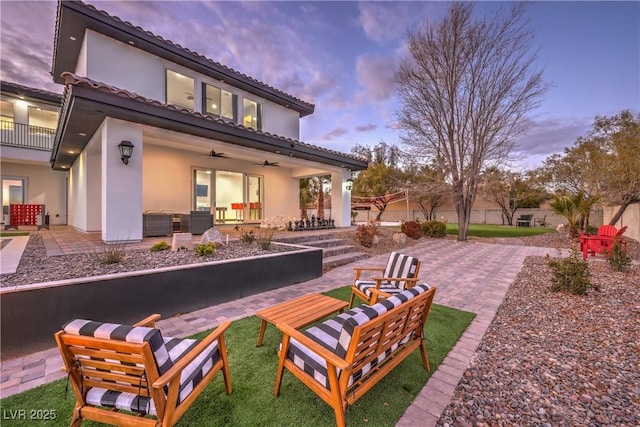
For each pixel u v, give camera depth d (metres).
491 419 2.19
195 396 2.00
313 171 13.47
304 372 2.27
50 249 5.74
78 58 8.96
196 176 10.77
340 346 1.94
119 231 6.25
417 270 4.35
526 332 3.75
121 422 1.75
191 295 4.30
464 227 13.48
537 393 2.50
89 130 6.96
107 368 1.71
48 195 14.34
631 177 11.19
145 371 1.62
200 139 8.02
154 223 7.79
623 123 14.03
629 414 2.23
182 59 9.42
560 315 4.29
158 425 1.69
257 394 2.45
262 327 3.27
